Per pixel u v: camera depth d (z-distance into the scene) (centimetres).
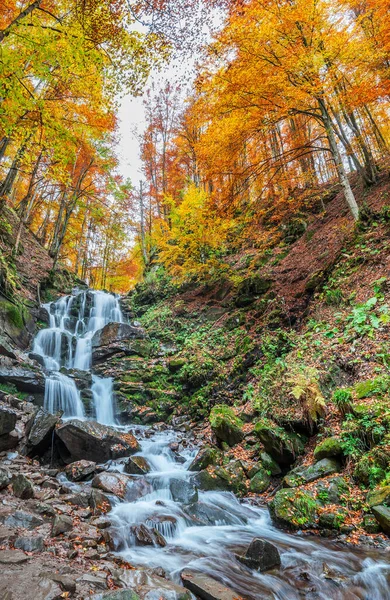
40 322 1529
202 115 988
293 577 390
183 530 515
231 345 1249
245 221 1301
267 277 1417
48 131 709
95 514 507
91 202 2288
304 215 1684
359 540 450
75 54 631
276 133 1659
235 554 440
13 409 845
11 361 1040
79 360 1436
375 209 1220
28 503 470
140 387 1241
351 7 1097
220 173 1039
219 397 1080
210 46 812
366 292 900
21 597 268
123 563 383
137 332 1559
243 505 592
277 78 887
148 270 2444
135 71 755
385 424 546
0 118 657
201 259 1645
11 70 593
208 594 334
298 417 680
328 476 563
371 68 1063
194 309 1666
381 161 1681
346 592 365
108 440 806
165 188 2697
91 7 653
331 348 814
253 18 861
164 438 971
